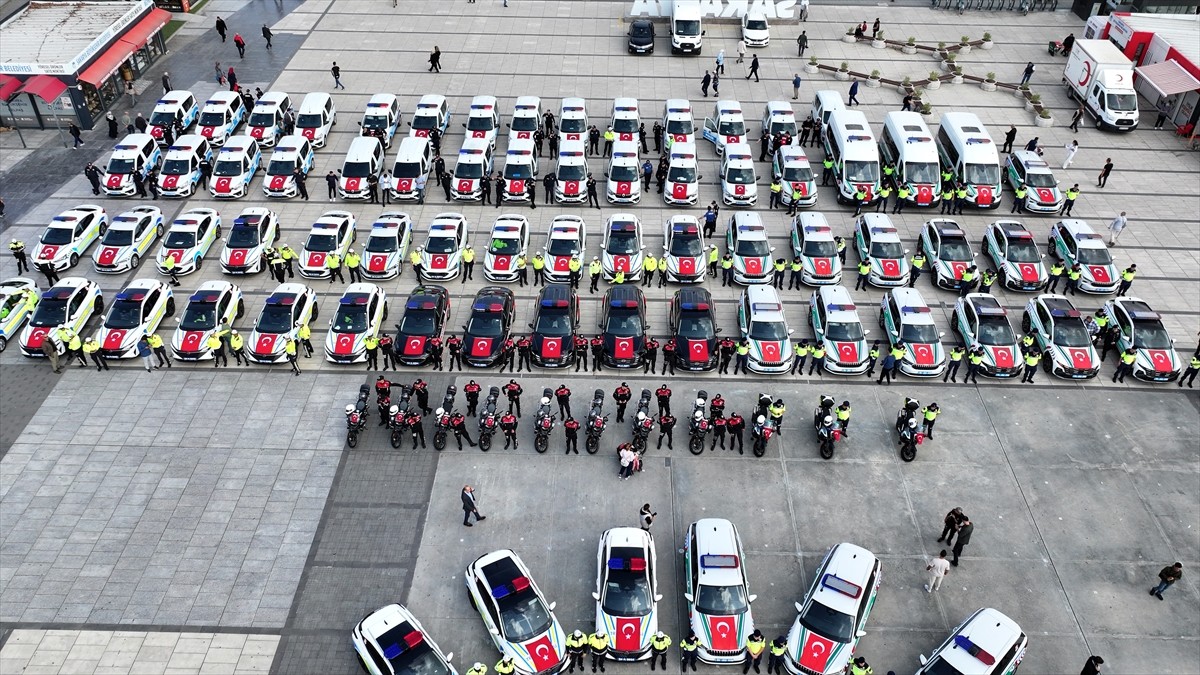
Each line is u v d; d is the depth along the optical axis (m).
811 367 31.25
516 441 28.12
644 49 53.28
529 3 61.00
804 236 35.41
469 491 24.69
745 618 21.95
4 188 40.31
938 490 26.94
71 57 44.69
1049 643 22.80
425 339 30.73
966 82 50.84
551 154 44.06
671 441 28.25
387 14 58.84
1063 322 31.45
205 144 41.97
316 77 50.69
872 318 33.72
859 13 59.47
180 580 23.92
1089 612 23.56
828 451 27.70
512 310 32.78
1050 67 52.72
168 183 39.66
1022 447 28.44
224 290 32.00
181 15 57.91
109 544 24.83
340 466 27.38
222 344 31.12
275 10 59.06
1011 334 31.17
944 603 23.72
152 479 26.77
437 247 35.12
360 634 21.33
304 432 28.52
